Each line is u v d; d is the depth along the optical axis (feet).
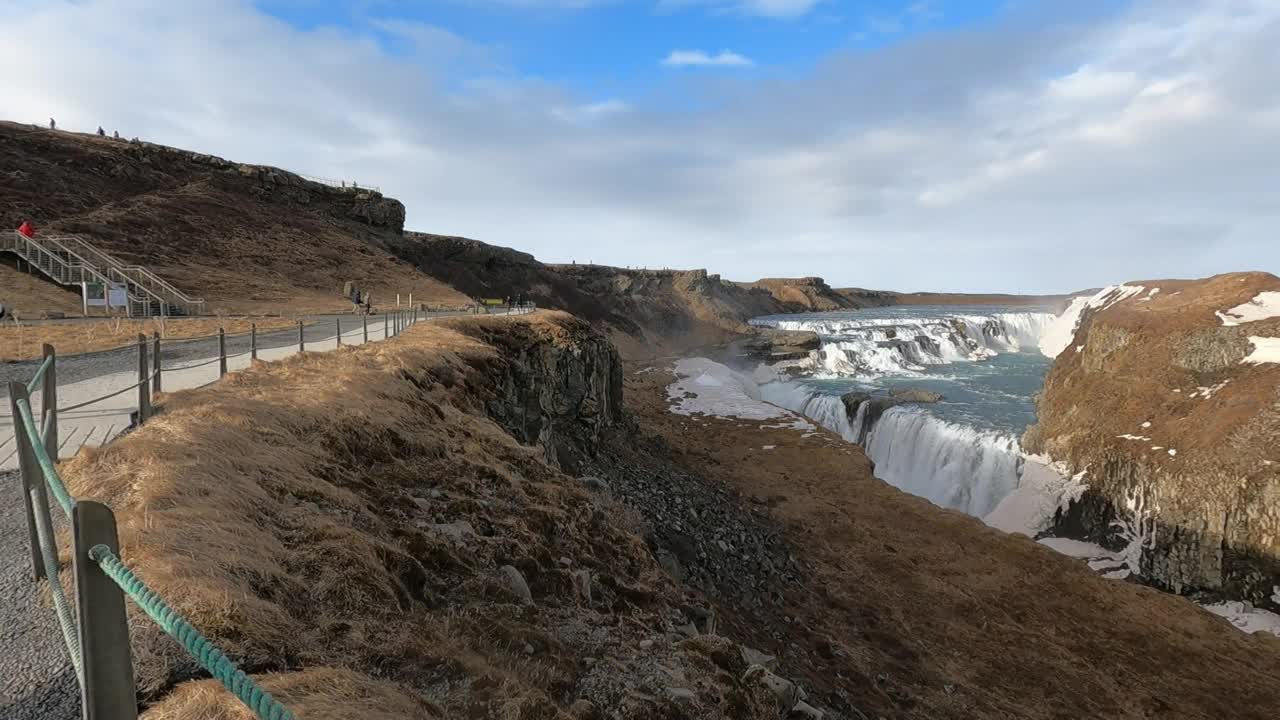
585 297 416.46
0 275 123.65
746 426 173.47
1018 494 140.26
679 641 31.14
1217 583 105.60
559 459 85.25
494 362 73.67
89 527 8.70
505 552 30.89
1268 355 128.47
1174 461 117.50
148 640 15.05
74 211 186.80
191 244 201.57
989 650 77.41
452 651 20.49
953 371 263.70
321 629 18.37
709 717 24.26
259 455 28.04
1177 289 185.47
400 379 49.83
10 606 17.19
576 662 24.73
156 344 35.68
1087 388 154.71
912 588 90.79
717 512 98.89
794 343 295.69
